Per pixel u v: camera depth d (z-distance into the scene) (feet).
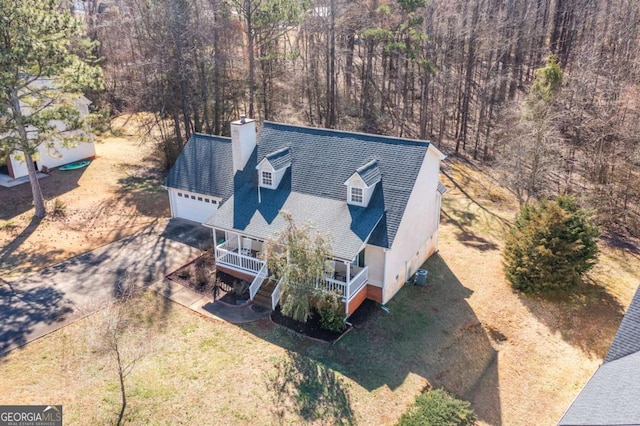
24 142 92.63
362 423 52.95
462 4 146.00
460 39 145.07
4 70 87.56
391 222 71.41
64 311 69.67
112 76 173.58
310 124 159.43
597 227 85.25
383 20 155.43
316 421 52.85
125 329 66.08
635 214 108.47
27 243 90.38
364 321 69.92
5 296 73.05
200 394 55.57
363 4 158.92
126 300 72.38
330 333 66.69
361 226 71.20
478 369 64.90
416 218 78.74
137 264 83.30
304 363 61.05
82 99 132.36
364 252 73.05
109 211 105.50
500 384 62.85
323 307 68.08
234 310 71.36
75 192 114.32
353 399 55.98
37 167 123.75
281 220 75.61
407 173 75.41
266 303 73.05
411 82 173.58
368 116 167.94
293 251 62.69
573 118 117.39
